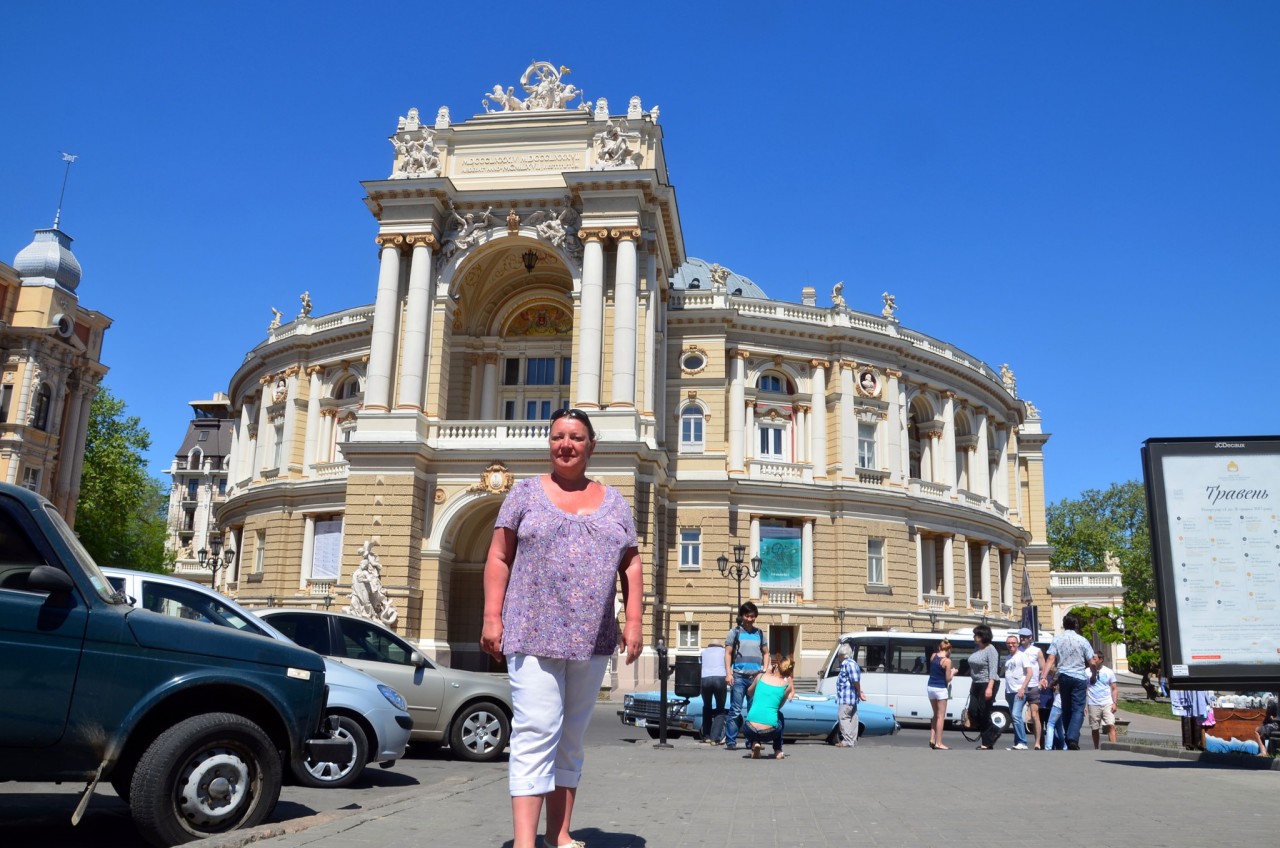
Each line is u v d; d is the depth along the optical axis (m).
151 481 95.44
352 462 42.09
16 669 8.40
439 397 43.66
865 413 55.22
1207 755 16.75
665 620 49.78
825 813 10.10
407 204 44.53
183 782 8.92
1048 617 70.25
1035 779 13.73
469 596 46.12
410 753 18.94
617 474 40.97
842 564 52.19
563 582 6.41
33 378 65.81
